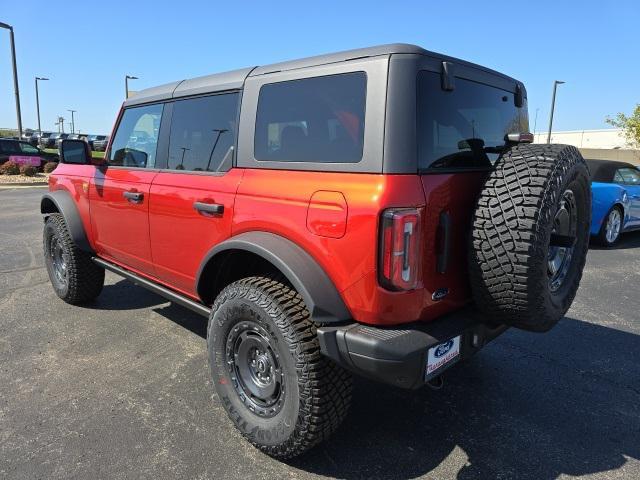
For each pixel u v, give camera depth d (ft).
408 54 7.39
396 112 7.23
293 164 8.38
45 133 174.60
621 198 27.76
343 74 7.86
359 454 8.82
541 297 7.63
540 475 8.32
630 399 10.88
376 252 7.07
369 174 7.30
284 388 8.16
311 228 7.84
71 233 14.47
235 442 9.09
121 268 13.64
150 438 9.13
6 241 26.50
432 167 7.72
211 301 10.48
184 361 12.24
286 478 8.17
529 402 10.70
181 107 11.10
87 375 11.48
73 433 9.23
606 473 8.39
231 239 8.85
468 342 8.23
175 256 11.03
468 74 8.68
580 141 159.74
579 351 13.34
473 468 8.48
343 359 7.45
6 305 16.08
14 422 9.55
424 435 9.43
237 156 9.46
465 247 8.23
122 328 14.28
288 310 7.91
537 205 7.30
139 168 12.27
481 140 9.13
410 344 7.16
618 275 21.49
